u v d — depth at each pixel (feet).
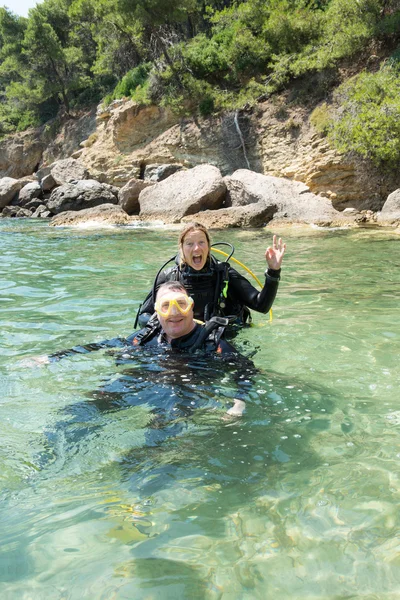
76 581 5.29
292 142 64.59
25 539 5.94
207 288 14.28
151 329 12.38
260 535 5.90
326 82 65.05
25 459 7.68
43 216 69.97
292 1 73.97
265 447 7.86
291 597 5.02
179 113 75.82
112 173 78.13
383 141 52.13
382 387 10.19
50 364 11.66
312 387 10.17
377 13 63.62
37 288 20.47
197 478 7.08
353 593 5.03
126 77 87.81
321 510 6.30
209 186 54.54
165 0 74.38
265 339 13.52
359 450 7.72
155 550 5.71
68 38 115.96
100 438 8.23
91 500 6.67
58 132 106.32
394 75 56.08
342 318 15.62
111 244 35.40
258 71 74.18
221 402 9.34
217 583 5.21
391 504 6.37
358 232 40.40
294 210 50.80
